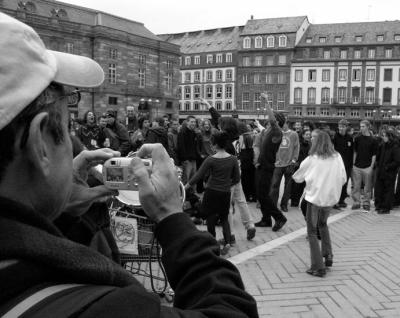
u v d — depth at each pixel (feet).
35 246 2.50
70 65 3.10
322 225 19.71
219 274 3.59
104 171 4.53
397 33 223.10
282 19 242.78
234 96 248.73
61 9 180.24
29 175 2.86
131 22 210.18
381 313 14.96
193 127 38.42
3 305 2.37
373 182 41.09
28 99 2.62
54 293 2.48
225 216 22.45
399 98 221.05
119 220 13.83
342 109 228.22
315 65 231.30
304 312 15.02
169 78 205.67
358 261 21.18
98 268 2.74
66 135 3.12
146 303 2.61
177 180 4.04
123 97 181.57
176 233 3.80
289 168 34.73
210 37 270.67
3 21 2.67
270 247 23.67
